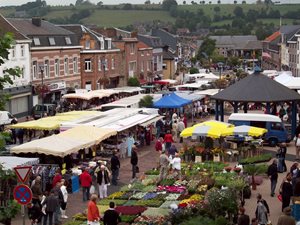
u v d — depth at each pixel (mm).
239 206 21625
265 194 26406
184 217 19797
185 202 23109
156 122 44375
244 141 36719
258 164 31297
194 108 56062
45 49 62812
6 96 11430
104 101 61750
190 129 34406
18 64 57219
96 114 39938
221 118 46031
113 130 33531
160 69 103312
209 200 20969
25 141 40281
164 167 28391
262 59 166000
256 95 42781
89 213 19922
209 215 19594
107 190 27453
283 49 122875
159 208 23297
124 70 84250
